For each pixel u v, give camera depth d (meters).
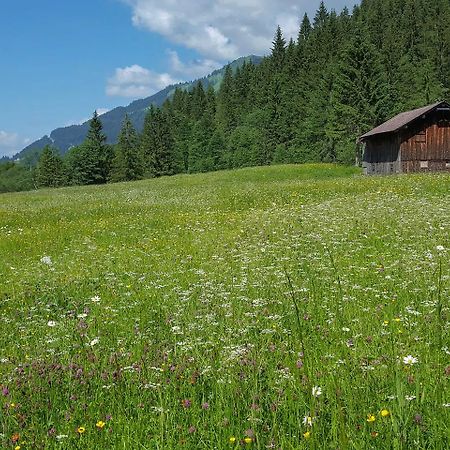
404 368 4.80
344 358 5.36
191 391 4.79
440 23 132.75
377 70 85.75
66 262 14.12
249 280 9.93
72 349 6.49
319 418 3.86
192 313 7.96
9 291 11.03
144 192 43.12
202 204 27.52
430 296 7.66
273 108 123.81
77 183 128.12
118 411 4.51
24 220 24.98
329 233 14.80
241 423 4.09
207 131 147.38
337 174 61.81
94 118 129.50
